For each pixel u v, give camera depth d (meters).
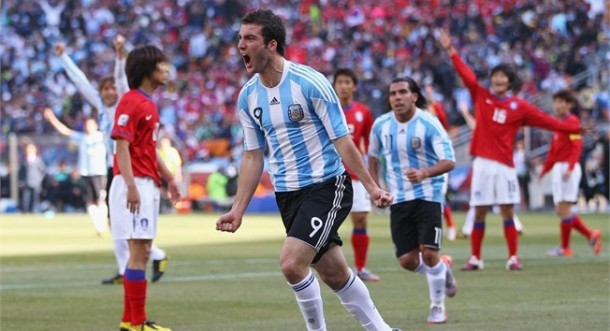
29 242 48.72
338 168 16.36
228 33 109.31
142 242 20.41
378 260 37.88
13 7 112.44
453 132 81.81
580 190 76.06
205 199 84.81
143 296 20.28
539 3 98.25
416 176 21.70
